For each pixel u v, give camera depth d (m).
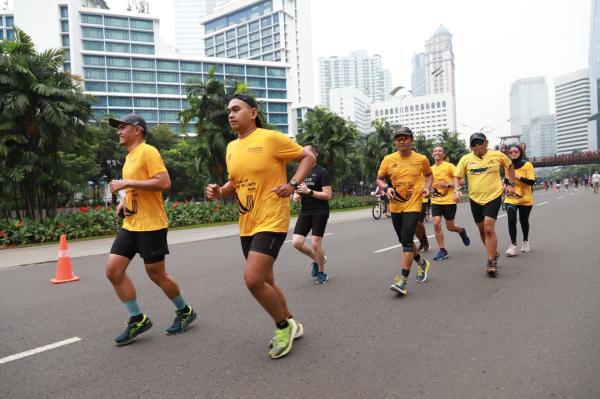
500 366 3.26
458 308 4.74
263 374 3.27
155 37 97.12
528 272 6.35
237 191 3.65
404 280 5.29
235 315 4.80
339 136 32.81
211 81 22.05
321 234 6.13
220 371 3.36
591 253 7.61
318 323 4.41
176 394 3.01
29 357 3.80
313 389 3.00
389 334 4.02
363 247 9.61
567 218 13.87
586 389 2.86
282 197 3.45
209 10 183.75
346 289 5.78
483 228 6.67
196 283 6.51
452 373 3.17
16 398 3.03
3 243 13.12
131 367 3.50
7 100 13.68
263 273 3.44
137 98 91.50
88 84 88.25
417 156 5.46
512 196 7.74
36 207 15.74
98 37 91.00
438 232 7.70
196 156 22.70
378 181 5.65
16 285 7.27
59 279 7.33
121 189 3.78
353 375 3.20
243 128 3.61
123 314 5.09
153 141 56.31
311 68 135.62
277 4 126.88
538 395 2.81
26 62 14.31
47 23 86.38
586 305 4.66
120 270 4.00
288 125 103.75
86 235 15.17
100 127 16.42
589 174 121.06
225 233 15.14
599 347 3.52
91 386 3.18
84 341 4.18
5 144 14.35
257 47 132.62
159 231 4.09
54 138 15.03
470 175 6.53
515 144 7.75
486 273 6.41
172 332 4.26
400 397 2.85
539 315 4.40
